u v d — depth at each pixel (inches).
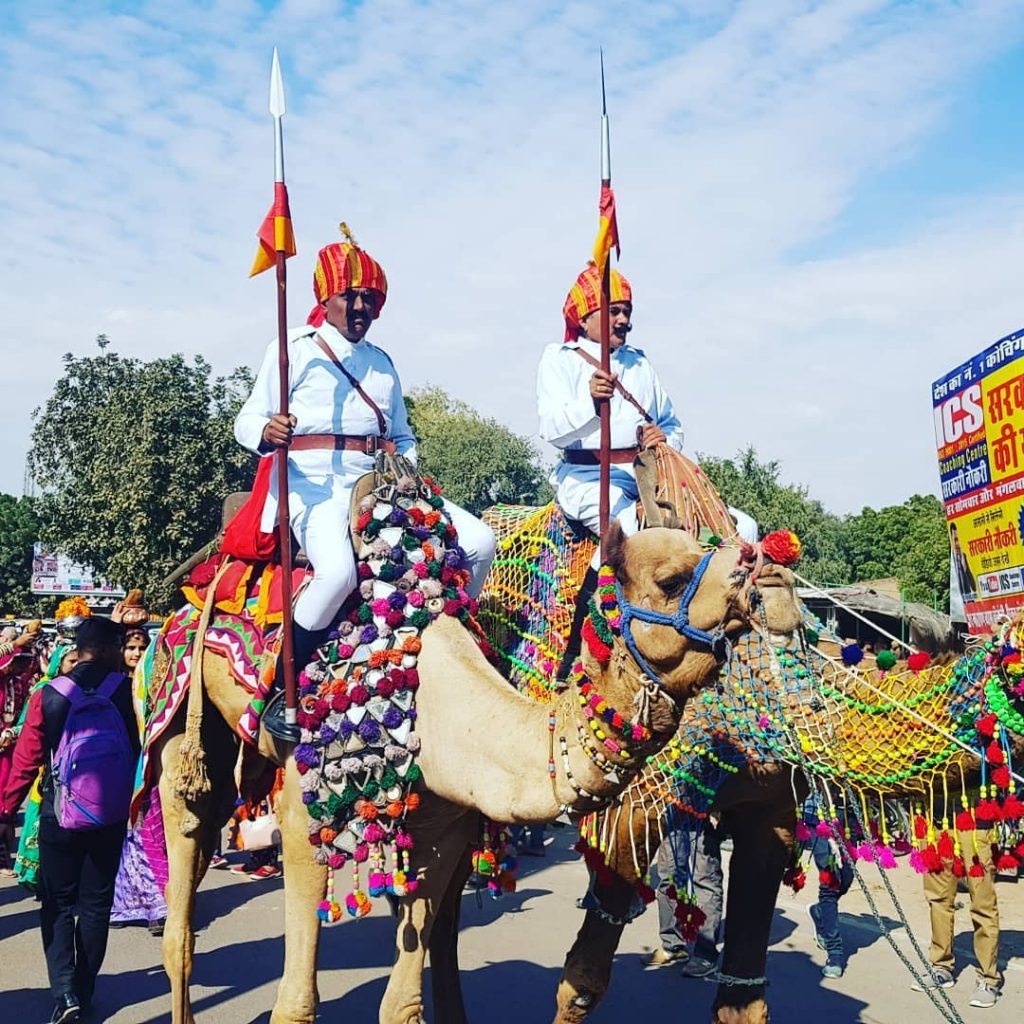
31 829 273.3
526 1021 235.1
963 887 352.5
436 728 152.2
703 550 137.3
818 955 282.4
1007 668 150.6
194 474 1119.0
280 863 389.7
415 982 155.2
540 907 328.2
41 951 283.7
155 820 296.8
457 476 1857.8
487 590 203.9
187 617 208.4
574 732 138.6
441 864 158.9
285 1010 155.9
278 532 182.9
